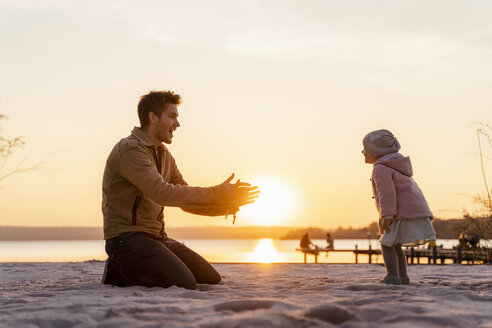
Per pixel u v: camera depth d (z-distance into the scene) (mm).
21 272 6594
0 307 2945
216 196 4125
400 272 4441
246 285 4289
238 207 4273
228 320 2285
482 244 11922
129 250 4184
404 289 3578
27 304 3016
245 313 2496
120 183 4332
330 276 5820
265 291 3670
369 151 4695
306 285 4203
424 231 4309
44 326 2352
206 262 4555
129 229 4277
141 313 2539
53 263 8758
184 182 4984
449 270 7160
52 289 4078
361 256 35469
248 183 4223
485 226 11727
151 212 4402
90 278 5441
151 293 3508
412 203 4348
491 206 11141
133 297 3213
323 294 3377
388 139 4648
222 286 4223
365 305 2670
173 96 4531
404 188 4414
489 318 2457
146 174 4164
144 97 4516
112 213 4324
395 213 4301
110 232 4316
